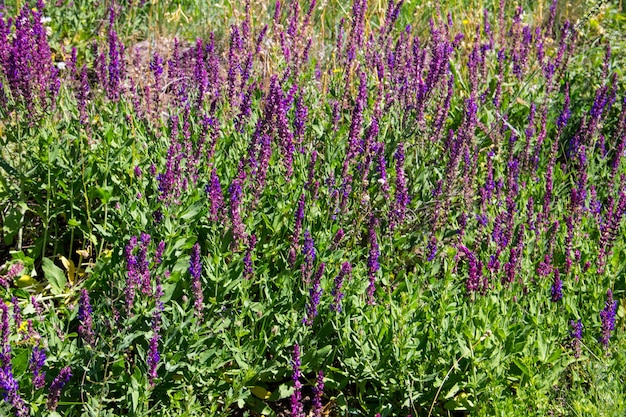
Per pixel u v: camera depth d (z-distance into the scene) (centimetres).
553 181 578
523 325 410
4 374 304
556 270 418
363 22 617
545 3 883
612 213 479
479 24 727
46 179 455
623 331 439
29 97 442
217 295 387
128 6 729
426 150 547
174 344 363
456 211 518
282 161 461
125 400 352
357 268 414
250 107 503
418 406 389
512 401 376
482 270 422
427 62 668
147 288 353
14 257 430
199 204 424
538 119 653
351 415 393
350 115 547
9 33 475
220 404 379
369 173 493
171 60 536
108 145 457
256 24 649
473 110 524
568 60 686
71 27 706
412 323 391
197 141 466
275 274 432
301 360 383
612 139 622
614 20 880
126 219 421
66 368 313
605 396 383
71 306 406
